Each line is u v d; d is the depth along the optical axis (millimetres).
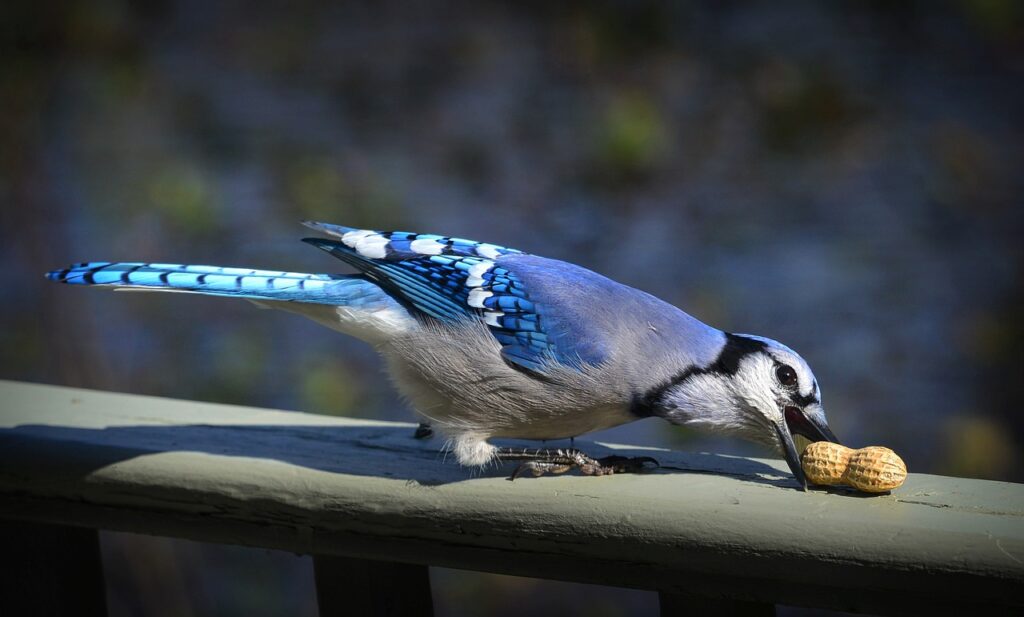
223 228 13109
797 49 15344
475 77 15961
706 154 14266
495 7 17234
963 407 10727
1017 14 14695
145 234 12945
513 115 15148
